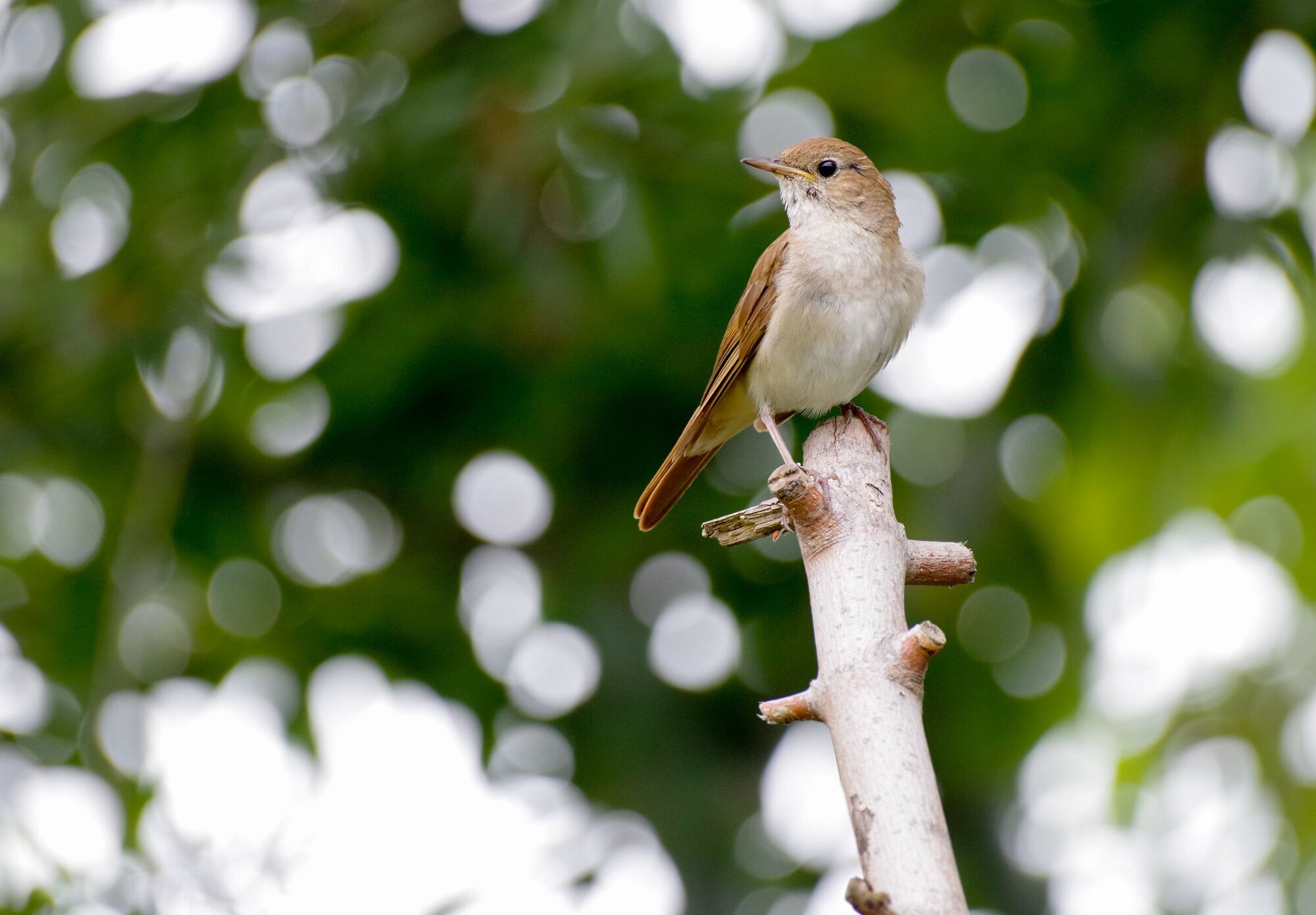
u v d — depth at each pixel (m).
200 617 11.79
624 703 10.88
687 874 10.56
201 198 10.57
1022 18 10.56
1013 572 11.04
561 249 10.51
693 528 11.04
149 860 8.43
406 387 10.92
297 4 10.62
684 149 10.25
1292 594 12.95
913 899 3.94
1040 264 10.86
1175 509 11.29
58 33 10.77
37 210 10.66
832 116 10.73
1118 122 10.55
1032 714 11.40
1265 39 10.78
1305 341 11.34
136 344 10.27
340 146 10.29
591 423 10.98
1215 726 13.27
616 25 9.66
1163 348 11.16
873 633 4.63
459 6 10.54
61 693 11.40
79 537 11.89
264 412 11.34
